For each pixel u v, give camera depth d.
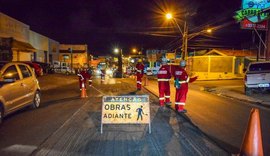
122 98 7.60
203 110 11.30
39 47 46.12
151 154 5.95
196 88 21.89
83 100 13.75
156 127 8.24
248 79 16.45
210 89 20.53
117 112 7.58
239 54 36.03
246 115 10.38
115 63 64.94
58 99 14.20
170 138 7.14
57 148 6.29
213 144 6.71
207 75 32.44
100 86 22.16
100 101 13.36
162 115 10.05
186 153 6.05
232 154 5.91
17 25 34.16
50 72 41.62
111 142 6.75
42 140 6.88
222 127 8.42
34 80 11.31
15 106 9.46
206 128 8.26
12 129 7.95
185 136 7.35
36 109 11.12
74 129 7.93
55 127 8.16
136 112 7.59
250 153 5.29
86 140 6.89
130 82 27.22
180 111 10.64
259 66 16.72
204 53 41.41
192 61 33.94
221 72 32.66
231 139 7.18
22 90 10.03
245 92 16.95
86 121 8.94
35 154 5.90
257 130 5.32
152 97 15.05
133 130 7.88
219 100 14.56
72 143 6.65
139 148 6.33
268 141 7.09
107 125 8.40
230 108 11.97
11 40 29.33
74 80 29.78
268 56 20.97
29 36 40.03
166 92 12.25
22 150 6.14
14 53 32.94
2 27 29.27
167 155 5.91
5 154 5.90
